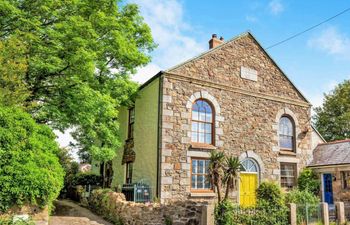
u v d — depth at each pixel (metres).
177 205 11.55
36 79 14.66
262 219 11.84
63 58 14.44
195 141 16.73
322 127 37.47
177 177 15.70
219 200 13.53
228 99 18.06
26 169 9.83
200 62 17.58
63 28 14.14
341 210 14.04
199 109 17.17
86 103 14.34
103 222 13.79
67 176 24.70
